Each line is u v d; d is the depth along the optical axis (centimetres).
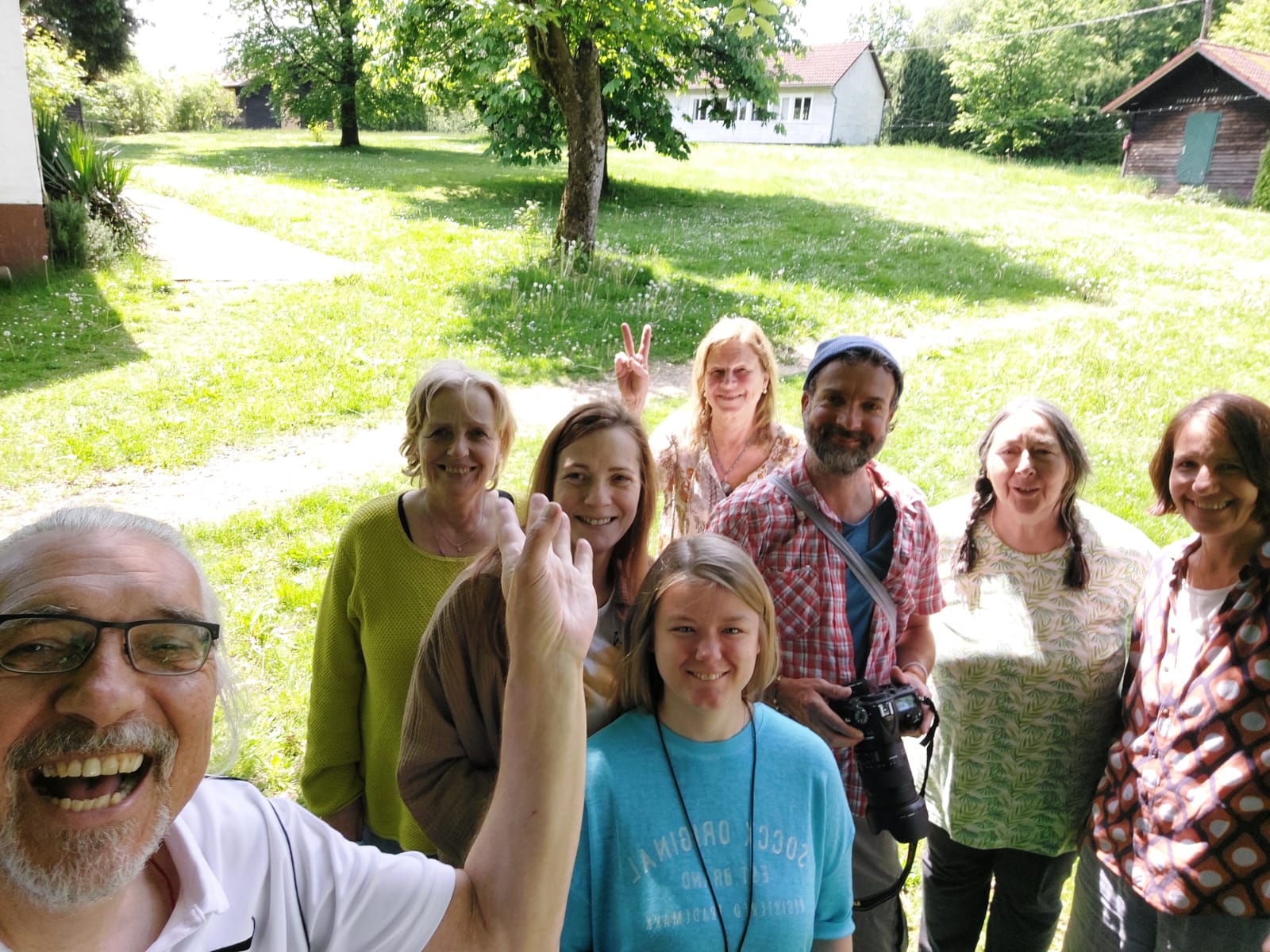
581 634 147
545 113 2211
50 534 123
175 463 737
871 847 266
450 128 5597
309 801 277
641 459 244
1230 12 4634
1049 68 4231
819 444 257
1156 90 3378
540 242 1523
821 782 210
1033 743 276
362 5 1655
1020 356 1088
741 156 3500
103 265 1295
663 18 1284
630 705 216
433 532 272
